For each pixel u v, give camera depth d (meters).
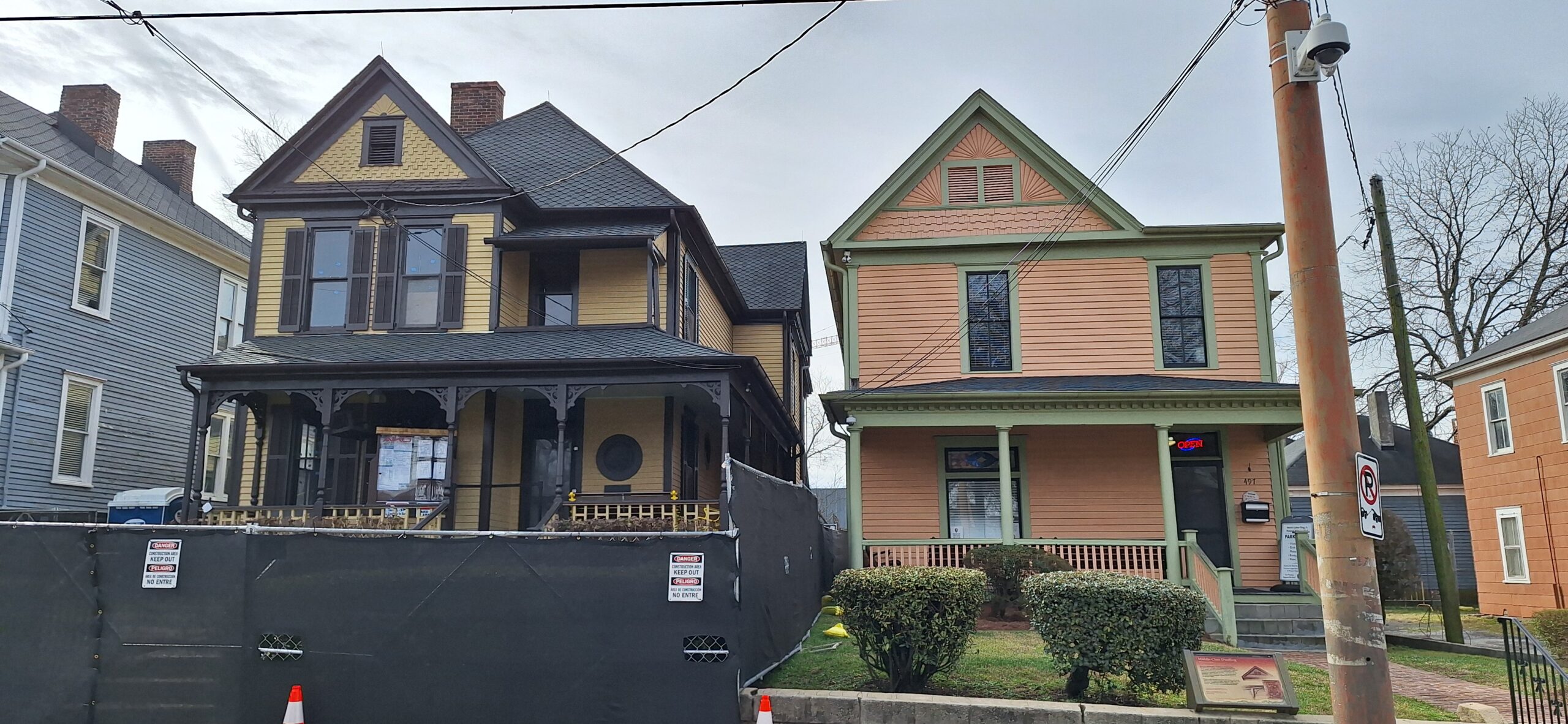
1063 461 16.53
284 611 7.56
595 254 16.31
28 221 16.69
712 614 7.27
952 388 16.02
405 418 15.45
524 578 7.42
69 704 7.60
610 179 17.22
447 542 7.54
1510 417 19.73
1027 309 17.08
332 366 13.49
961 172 17.70
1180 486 16.30
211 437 21.47
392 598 7.49
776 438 20.91
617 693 7.22
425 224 15.92
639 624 7.30
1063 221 17.27
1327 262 6.30
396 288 15.66
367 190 15.91
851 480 15.34
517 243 15.48
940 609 8.10
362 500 15.25
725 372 13.41
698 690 7.19
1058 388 15.14
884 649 8.20
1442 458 29.91
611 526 12.87
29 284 16.64
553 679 7.27
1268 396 14.56
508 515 15.21
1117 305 16.91
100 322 18.25
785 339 22.69
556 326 15.65
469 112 20.84
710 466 18.84
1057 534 16.27
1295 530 15.39
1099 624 7.88
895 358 17.08
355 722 7.34
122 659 7.64
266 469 15.29
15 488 16.23
